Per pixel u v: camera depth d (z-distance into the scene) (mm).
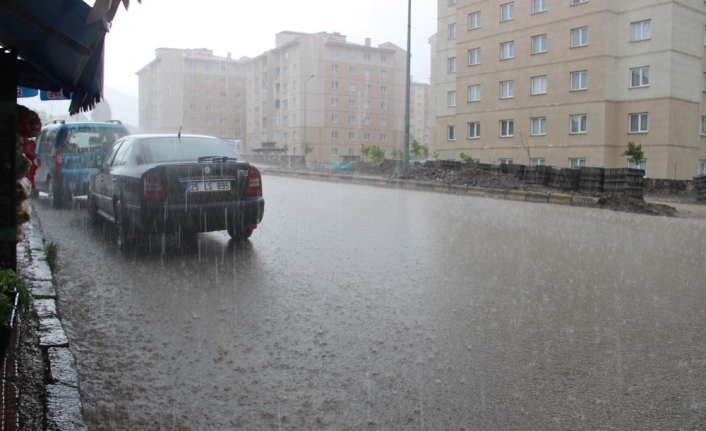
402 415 3166
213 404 3246
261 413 3154
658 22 32656
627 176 19625
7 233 3648
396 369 3816
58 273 6336
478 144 42156
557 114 36781
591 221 13008
